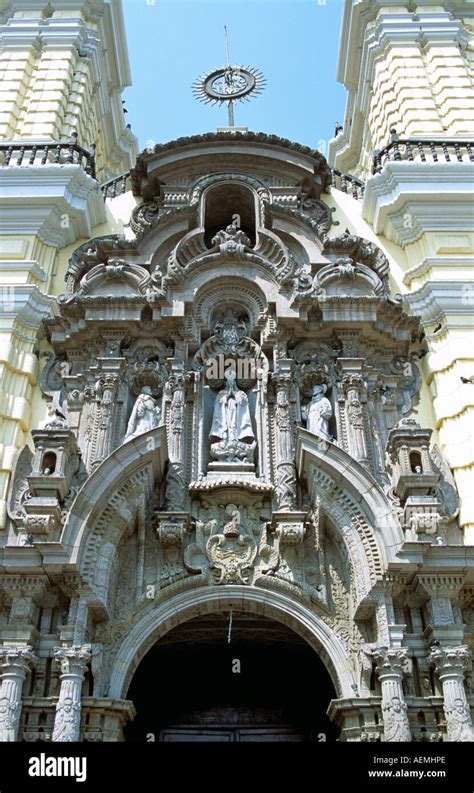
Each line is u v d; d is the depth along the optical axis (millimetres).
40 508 12375
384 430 14938
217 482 13750
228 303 16281
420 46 21781
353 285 16188
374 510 12805
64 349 15758
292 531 13289
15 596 12258
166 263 16641
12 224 17062
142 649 12742
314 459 13484
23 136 19281
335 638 12727
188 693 15539
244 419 15000
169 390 15008
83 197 17562
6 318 15594
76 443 14172
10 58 21062
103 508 12883
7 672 11594
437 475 13133
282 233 17125
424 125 19516
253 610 13289
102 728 11594
